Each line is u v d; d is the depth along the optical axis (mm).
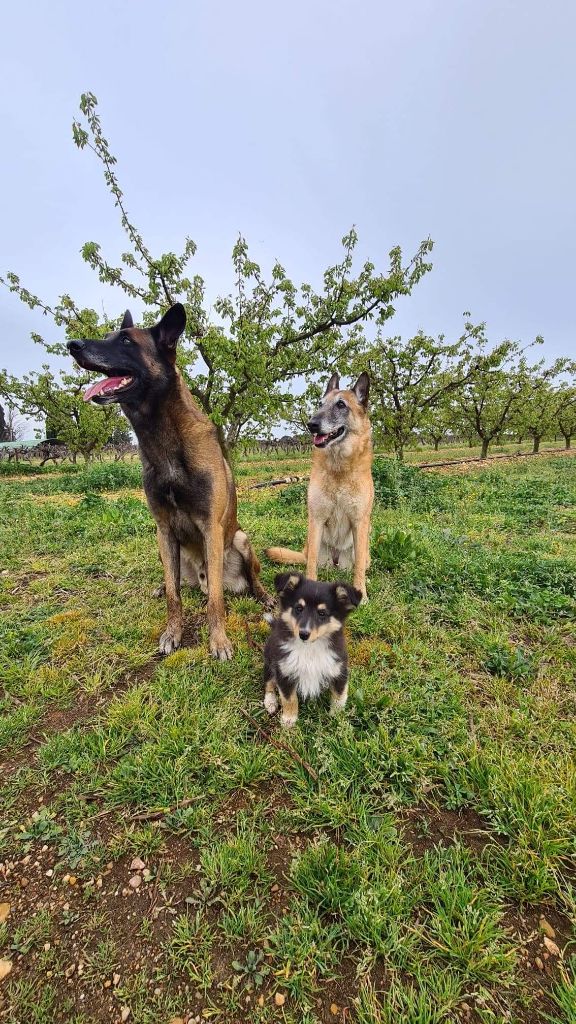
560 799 1915
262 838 1851
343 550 4988
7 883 1703
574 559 4887
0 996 1377
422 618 3639
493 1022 1283
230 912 1570
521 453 25500
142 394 3115
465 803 1979
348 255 9273
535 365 23266
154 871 1729
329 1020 1299
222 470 3438
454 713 2502
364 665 3016
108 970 1433
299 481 12602
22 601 4129
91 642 3373
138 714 2506
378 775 2078
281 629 2629
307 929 1484
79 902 1634
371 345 15680
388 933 1474
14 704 2707
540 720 2479
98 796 2049
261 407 9547
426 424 17141
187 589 4508
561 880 1683
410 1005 1304
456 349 15516
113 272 8367
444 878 1640
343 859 1687
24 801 2041
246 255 9000
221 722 2436
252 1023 1299
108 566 4945
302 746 2285
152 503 3428
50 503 9289
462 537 5605
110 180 7797
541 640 3383
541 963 1435
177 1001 1352
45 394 18891
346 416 4480
